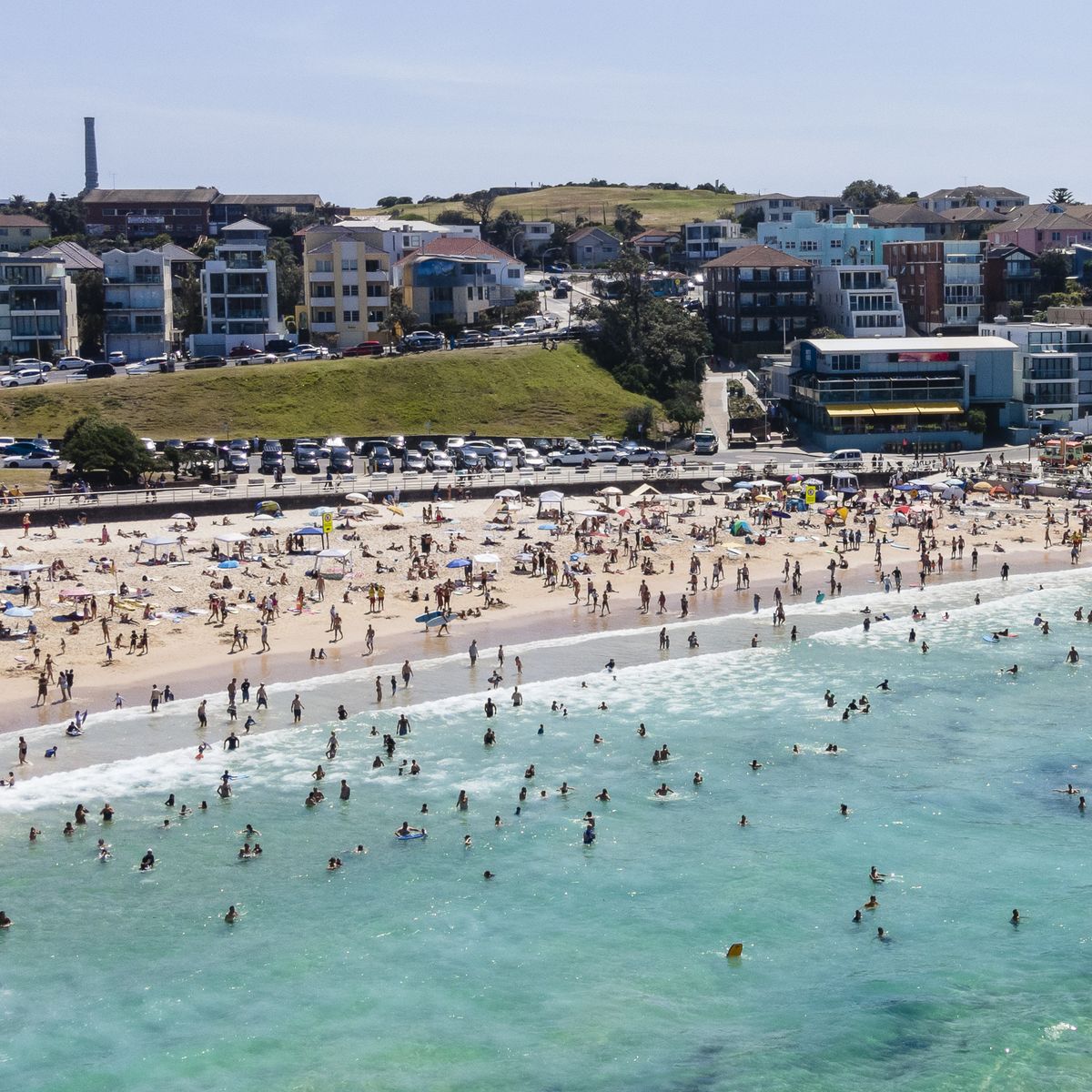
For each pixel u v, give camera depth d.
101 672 88.06
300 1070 50.53
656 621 103.94
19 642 92.81
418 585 109.75
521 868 64.94
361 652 94.56
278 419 168.62
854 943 59.12
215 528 122.38
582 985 55.91
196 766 74.50
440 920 60.44
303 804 70.62
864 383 170.75
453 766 75.75
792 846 67.31
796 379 179.62
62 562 106.81
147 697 84.25
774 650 97.19
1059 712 85.44
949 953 58.44
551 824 69.38
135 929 59.12
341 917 60.50
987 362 174.88
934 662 94.69
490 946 58.59
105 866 63.97
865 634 101.19
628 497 140.00
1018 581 117.56
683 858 66.12
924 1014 54.19
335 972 56.53
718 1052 51.84
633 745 79.31
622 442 166.38
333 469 149.50
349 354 190.75
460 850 66.50
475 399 176.62
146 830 67.44
